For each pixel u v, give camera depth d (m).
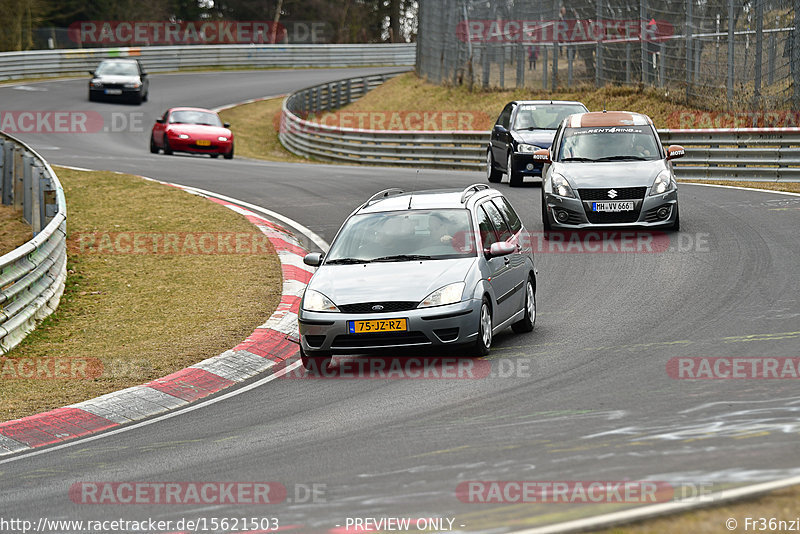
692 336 34.50
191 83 195.75
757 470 20.17
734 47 97.44
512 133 80.94
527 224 62.03
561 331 37.84
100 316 46.41
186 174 91.62
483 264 35.50
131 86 159.25
